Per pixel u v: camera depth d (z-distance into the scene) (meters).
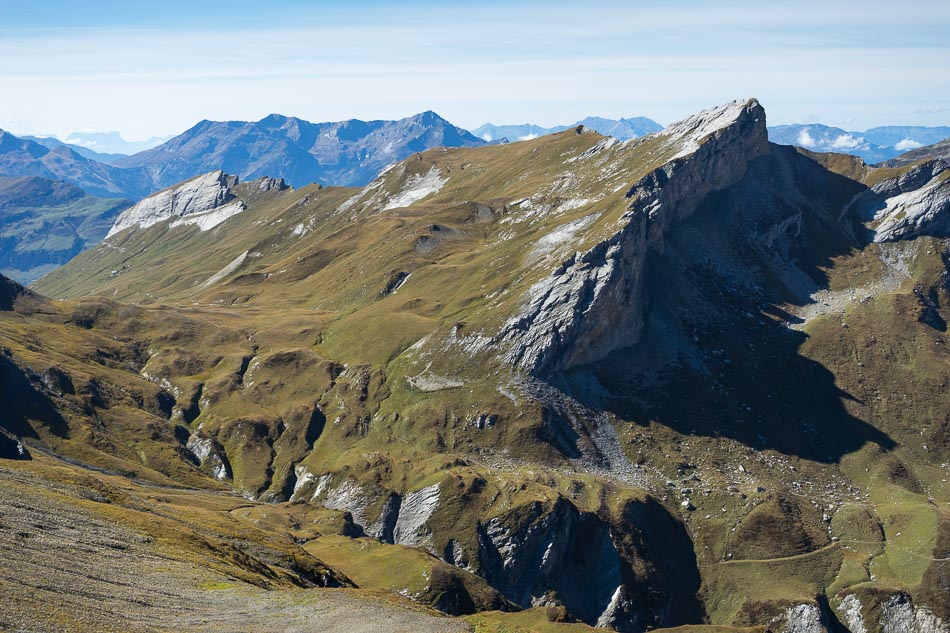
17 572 93.38
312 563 170.88
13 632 76.38
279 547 174.00
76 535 118.12
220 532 166.25
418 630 114.81
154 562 118.38
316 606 118.25
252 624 103.00
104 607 92.94
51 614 83.94
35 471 158.75
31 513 120.69
